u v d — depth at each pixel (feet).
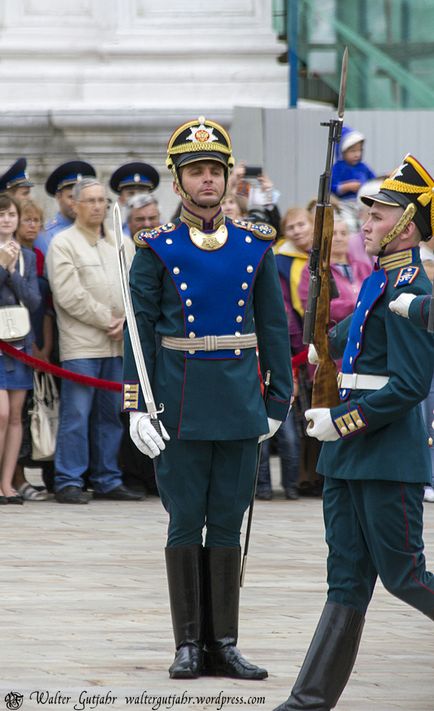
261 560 55.62
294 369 72.13
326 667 33.71
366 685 37.91
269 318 39.70
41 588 49.78
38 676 37.99
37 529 62.69
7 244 69.46
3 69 105.81
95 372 71.51
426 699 36.58
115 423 72.79
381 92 99.66
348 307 70.13
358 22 100.07
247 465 39.24
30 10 107.14
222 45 106.11
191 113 103.86
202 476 39.17
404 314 33.42
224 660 38.70
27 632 43.19
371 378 34.96
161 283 39.04
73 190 71.77
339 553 35.14
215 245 38.93
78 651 40.88
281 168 94.58
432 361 34.17
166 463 39.11
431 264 68.23
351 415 34.22
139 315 38.83
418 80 98.84
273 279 39.60
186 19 107.14
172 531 39.45
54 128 103.55
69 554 56.39
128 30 106.83
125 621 44.83
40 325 72.28
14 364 70.13
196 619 38.91
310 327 35.73
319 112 94.38
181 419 38.58
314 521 65.92
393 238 35.09
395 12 99.04
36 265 71.15
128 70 105.81
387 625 45.21
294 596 48.88
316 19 100.94
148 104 104.68
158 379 39.06
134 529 62.90
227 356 38.75
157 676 38.24
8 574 52.24
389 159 95.25
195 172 38.60
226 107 104.63
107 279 71.36
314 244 35.94
